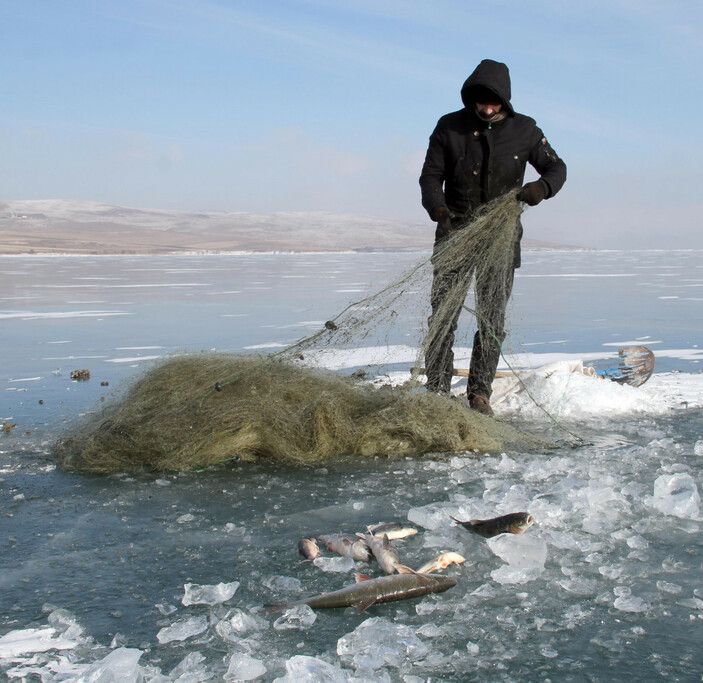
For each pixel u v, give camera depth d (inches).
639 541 114.7
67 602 99.2
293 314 572.7
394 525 120.6
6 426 207.9
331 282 1014.4
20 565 111.6
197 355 202.1
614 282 1007.6
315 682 75.2
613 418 213.9
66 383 290.7
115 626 92.4
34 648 86.7
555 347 386.0
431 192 220.2
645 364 258.8
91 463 165.8
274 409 177.3
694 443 182.9
